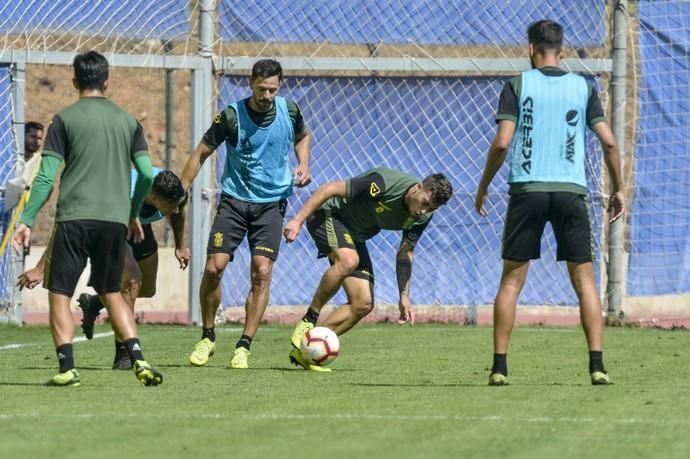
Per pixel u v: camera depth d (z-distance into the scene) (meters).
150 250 28.03
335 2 41.69
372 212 27.02
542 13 41.81
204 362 27.81
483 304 41.66
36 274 23.78
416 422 18.19
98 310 28.52
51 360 29.00
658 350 32.41
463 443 16.33
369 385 23.44
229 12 41.56
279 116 28.09
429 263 41.69
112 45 43.97
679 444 16.50
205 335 28.03
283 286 41.69
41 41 42.28
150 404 20.14
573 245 23.00
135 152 22.61
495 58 41.56
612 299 41.44
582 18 41.72
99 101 22.45
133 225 23.14
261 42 41.66
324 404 20.25
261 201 28.09
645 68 41.28
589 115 23.02
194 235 41.09
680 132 41.19
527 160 22.62
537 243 22.94
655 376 25.48
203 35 41.38
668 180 41.19
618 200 23.30
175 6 41.53
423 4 41.72
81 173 22.16
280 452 15.51
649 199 41.28
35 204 21.80
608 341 35.19
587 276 23.27
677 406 20.23
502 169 41.62
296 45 42.34
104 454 15.34
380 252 41.81
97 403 20.20
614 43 41.44
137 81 71.12
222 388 22.70
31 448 15.76
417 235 27.38
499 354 23.30
